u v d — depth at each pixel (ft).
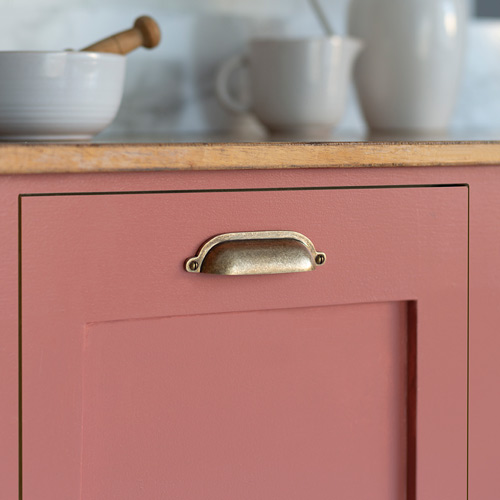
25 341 2.15
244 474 2.44
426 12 3.58
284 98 3.40
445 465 2.65
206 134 3.67
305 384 2.49
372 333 2.57
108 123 2.65
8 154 2.03
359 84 3.76
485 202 2.62
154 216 2.25
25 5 3.52
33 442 2.19
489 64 4.50
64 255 2.17
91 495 2.28
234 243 2.32
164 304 2.29
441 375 2.62
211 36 3.91
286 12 4.05
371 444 2.60
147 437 2.33
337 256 2.46
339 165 2.36
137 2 3.74
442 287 2.59
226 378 2.40
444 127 3.78
